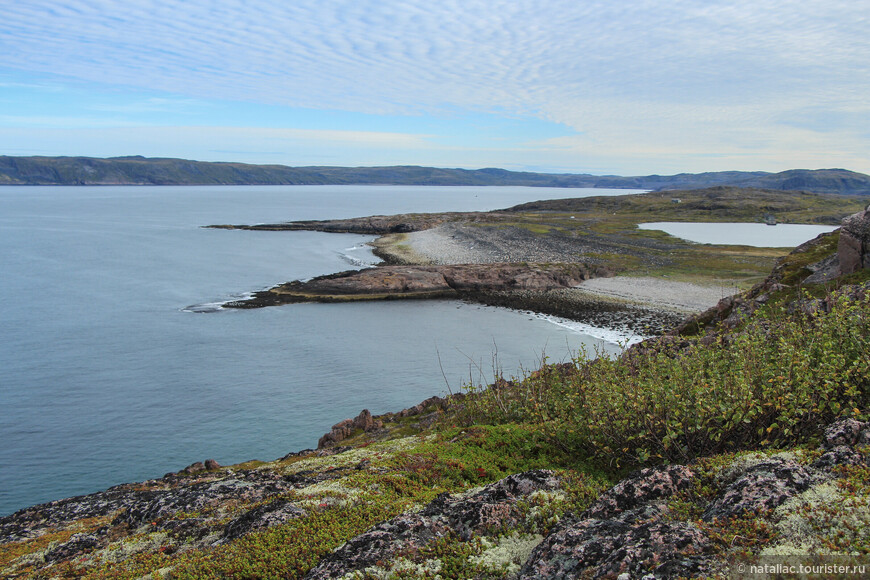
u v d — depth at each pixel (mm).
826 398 11664
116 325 66562
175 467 34594
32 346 57719
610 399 14016
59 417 41188
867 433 9820
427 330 65875
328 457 21078
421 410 32781
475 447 16969
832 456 9156
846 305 14828
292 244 143250
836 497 7855
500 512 10289
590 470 14141
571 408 17406
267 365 52938
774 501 8102
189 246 137875
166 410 42531
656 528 8039
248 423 40438
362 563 9203
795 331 15117
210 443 37469
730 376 13430
